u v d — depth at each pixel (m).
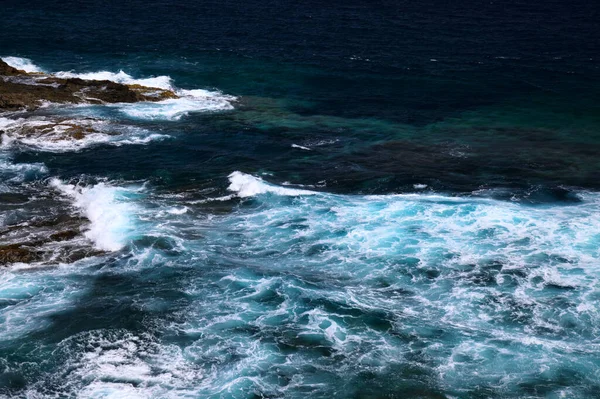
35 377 18.88
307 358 19.89
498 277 24.02
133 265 24.47
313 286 23.44
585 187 32.41
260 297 22.77
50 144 35.75
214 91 48.34
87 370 19.22
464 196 30.98
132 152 35.41
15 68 47.66
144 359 19.72
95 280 23.50
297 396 18.42
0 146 35.09
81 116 39.97
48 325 21.00
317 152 36.59
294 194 30.62
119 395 18.27
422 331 21.12
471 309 22.27
